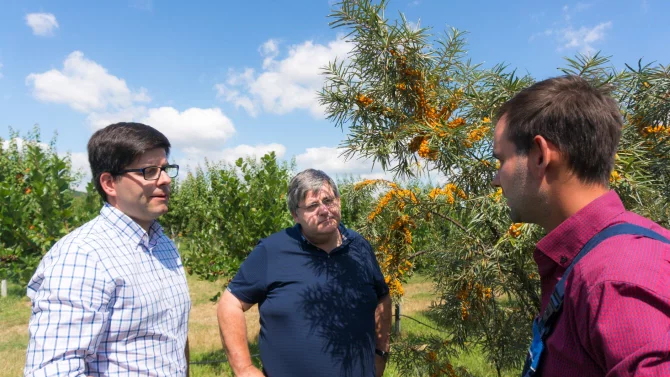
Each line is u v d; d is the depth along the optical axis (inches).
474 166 77.9
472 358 124.8
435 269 100.0
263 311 75.1
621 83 70.2
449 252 92.8
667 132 69.5
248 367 72.2
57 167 225.3
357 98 86.4
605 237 26.8
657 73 67.9
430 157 78.8
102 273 50.4
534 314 84.7
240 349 73.3
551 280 31.3
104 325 50.1
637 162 66.1
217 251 224.1
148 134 58.0
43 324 46.1
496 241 82.0
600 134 28.1
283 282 74.0
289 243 77.4
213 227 225.9
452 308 95.7
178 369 59.2
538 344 30.1
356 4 79.6
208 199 296.4
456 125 77.6
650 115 69.1
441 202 87.3
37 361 45.3
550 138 28.9
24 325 293.1
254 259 77.0
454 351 101.5
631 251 24.2
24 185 281.7
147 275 57.4
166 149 61.9
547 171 29.7
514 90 74.0
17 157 319.6
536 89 30.8
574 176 28.9
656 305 21.8
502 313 90.9
